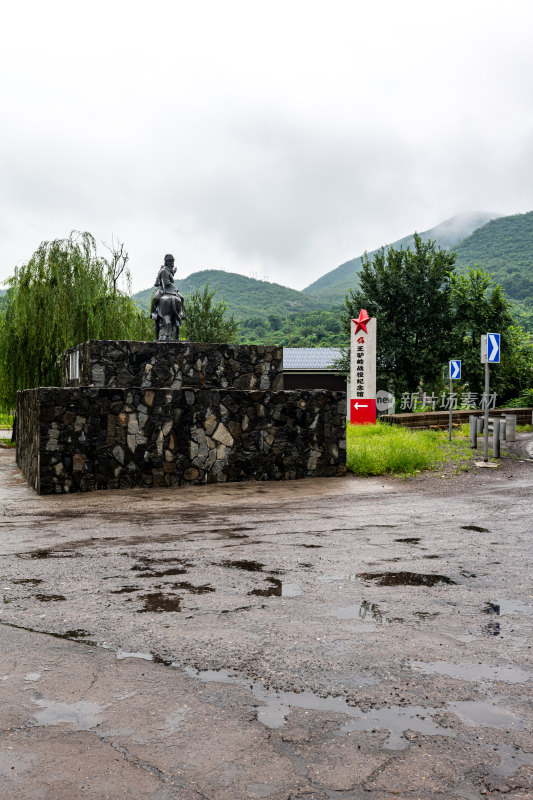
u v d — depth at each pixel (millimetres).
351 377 23547
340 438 13281
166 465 11836
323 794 2506
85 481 11273
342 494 10844
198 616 4566
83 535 7512
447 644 4043
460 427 23406
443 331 32750
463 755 2768
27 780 2598
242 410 12508
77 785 2564
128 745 2854
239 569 5867
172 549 6715
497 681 3506
